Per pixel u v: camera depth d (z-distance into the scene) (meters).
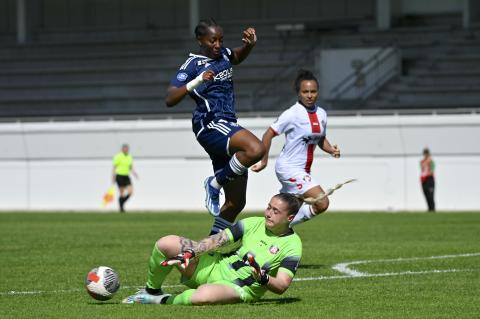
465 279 28.89
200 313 21.39
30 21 123.56
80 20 124.44
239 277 22.73
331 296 24.97
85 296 25.27
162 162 86.38
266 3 117.25
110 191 84.12
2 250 40.41
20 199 90.38
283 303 23.38
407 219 64.88
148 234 50.72
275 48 110.25
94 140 87.81
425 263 33.75
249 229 22.72
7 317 21.58
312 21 115.06
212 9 118.81
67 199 89.12
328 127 81.31
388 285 27.42
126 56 115.06
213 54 26.80
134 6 122.81
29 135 89.44
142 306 22.78
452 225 57.31
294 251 22.20
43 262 35.06
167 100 26.28
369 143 80.69
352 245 42.47
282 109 101.25
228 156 26.83
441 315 21.67
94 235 50.00
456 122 78.50
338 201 81.94
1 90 114.06
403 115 79.88
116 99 108.44
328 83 100.50
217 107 26.80
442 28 105.94
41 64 117.12
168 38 116.88
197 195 85.81
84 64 116.31
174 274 30.88
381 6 109.19
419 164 79.88
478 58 98.88
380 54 99.62
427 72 98.38
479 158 78.81
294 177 33.00
